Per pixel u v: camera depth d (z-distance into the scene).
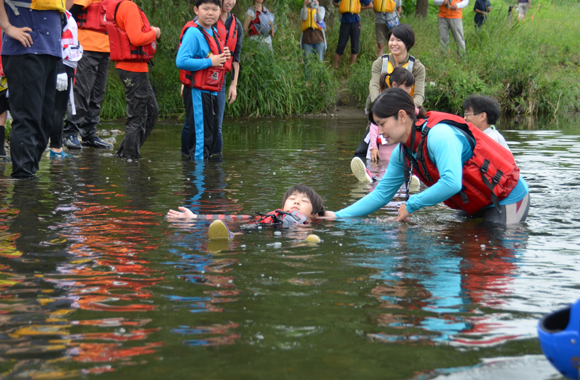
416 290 2.39
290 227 3.63
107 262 2.77
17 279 2.49
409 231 3.54
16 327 1.98
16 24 5.24
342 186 5.28
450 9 15.98
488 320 2.05
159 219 3.78
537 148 8.32
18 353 1.78
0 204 4.18
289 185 5.26
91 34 7.87
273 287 2.42
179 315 2.10
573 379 1.32
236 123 12.74
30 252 2.92
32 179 5.36
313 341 1.88
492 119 5.00
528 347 1.82
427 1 20.14
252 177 5.70
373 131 7.35
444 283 2.48
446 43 16.36
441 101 15.20
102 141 8.46
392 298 2.29
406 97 3.62
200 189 4.99
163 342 1.87
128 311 2.14
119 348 1.82
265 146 8.55
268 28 14.52
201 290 2.38
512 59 16.47
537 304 2.22
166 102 13.62
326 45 16.83
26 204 4.20
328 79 15.59
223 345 1.84
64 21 5.66
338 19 18.75
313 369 1.68
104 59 8.22
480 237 3.38
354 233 3.48
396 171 4.02
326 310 2.15
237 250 3.03
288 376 1.64
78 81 7.91
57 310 2.14
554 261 2.85
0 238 3.20
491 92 15.52
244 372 1.66
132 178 5.54
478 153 3.75
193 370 1.68
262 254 2.95
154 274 2.59
